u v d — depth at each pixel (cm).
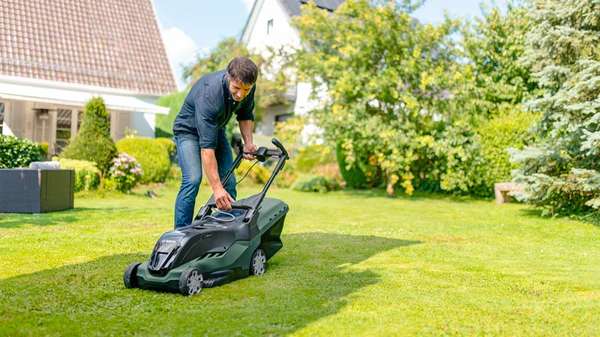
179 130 443
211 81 410
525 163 917
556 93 889
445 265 489
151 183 1388
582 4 862
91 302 348
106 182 1186
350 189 1595
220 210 433
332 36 1410
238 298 361
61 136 1711
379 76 1338
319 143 1509
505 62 1490
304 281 412
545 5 906
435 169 1355
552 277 441
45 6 1838
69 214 811
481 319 321
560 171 920
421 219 877
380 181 1623
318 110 1403
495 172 1274
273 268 460
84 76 1742
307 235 655
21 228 666
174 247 373
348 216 905
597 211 878
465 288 399
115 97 1741
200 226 399
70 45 1794
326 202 1195
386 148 1380
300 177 1599
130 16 1984
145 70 1877
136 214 828
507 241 653
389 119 1389
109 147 1225
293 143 1553
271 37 2453
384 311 334
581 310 342
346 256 522
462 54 1409
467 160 1301
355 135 1379
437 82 1307
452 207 1105
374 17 1338
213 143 407
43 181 814
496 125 1280
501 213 981
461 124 1302
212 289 383
